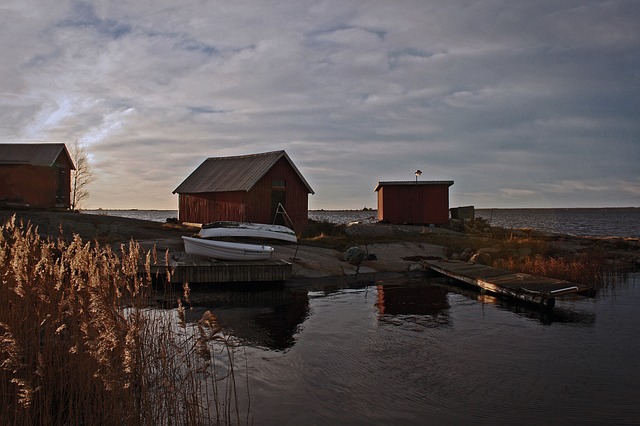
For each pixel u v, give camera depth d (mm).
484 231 39375
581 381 9383
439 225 40969
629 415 7961
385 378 9484
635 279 21594
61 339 7977
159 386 7684
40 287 7277
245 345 11367
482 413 8016
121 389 6609
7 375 6645
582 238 37062
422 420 7785
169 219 39844
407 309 15461
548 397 8664
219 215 33688
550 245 29219
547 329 13070
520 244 28328
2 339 5754
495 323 13703
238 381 9164
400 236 32312
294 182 33750
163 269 17594
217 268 18156
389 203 40906
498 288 17078
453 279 21469
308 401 8398
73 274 7230
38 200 34500
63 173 37562
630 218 153750
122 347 6504
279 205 32750
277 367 9969
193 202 36250
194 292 17781
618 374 9742
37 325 7129
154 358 8359
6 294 7586
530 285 16547
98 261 8227
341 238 30266
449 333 12656
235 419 7641
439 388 9031
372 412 8031
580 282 19672
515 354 10961
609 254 27750
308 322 13664
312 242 28000
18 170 34094
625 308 15633
